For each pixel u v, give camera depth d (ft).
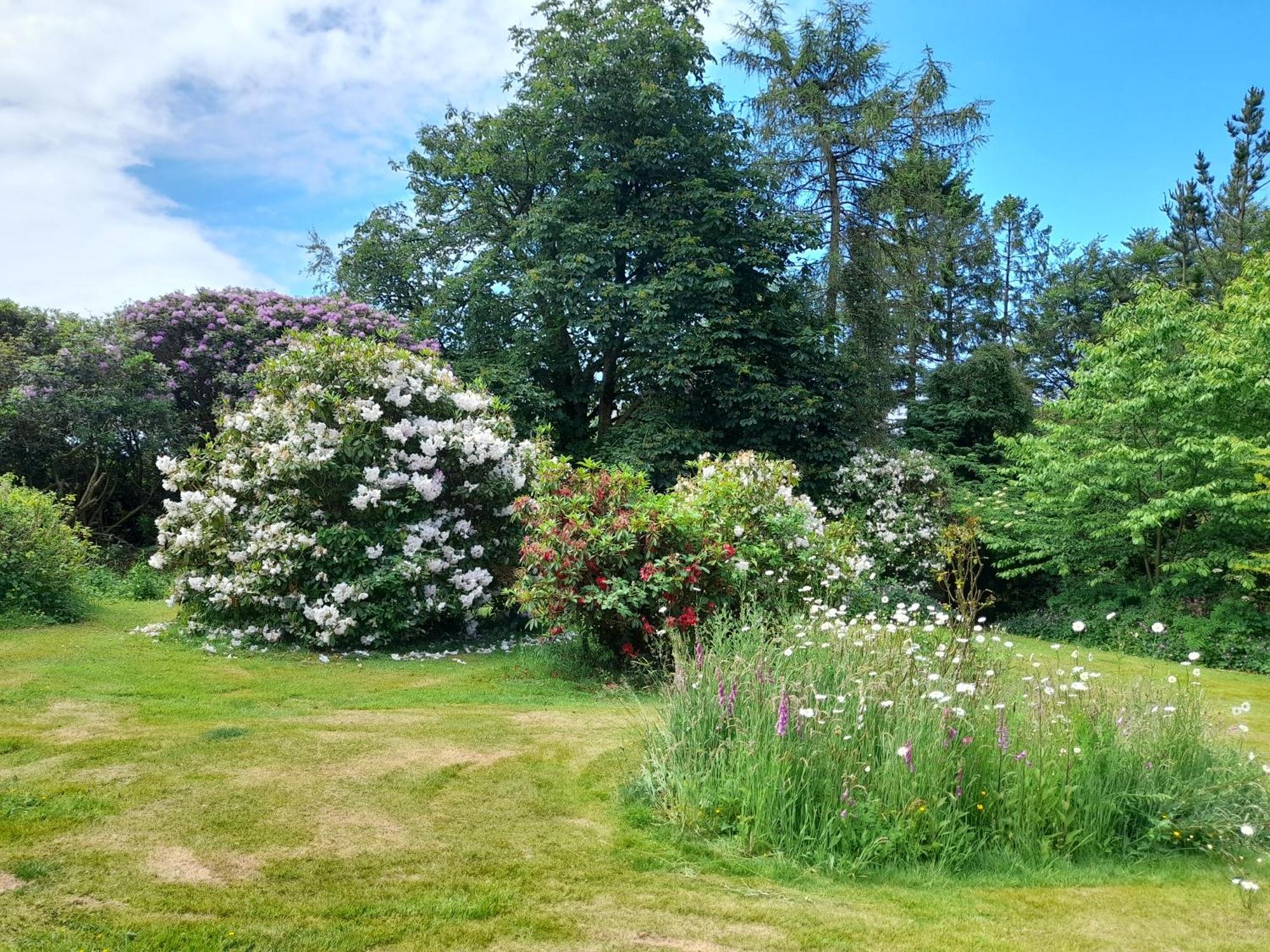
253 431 27.22
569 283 47.55
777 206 54.39
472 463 28.37
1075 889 10.44
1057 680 15.06
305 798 12.26
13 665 20.44
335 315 48.47
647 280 50.93
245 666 22.39
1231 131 76.43
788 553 24.97
